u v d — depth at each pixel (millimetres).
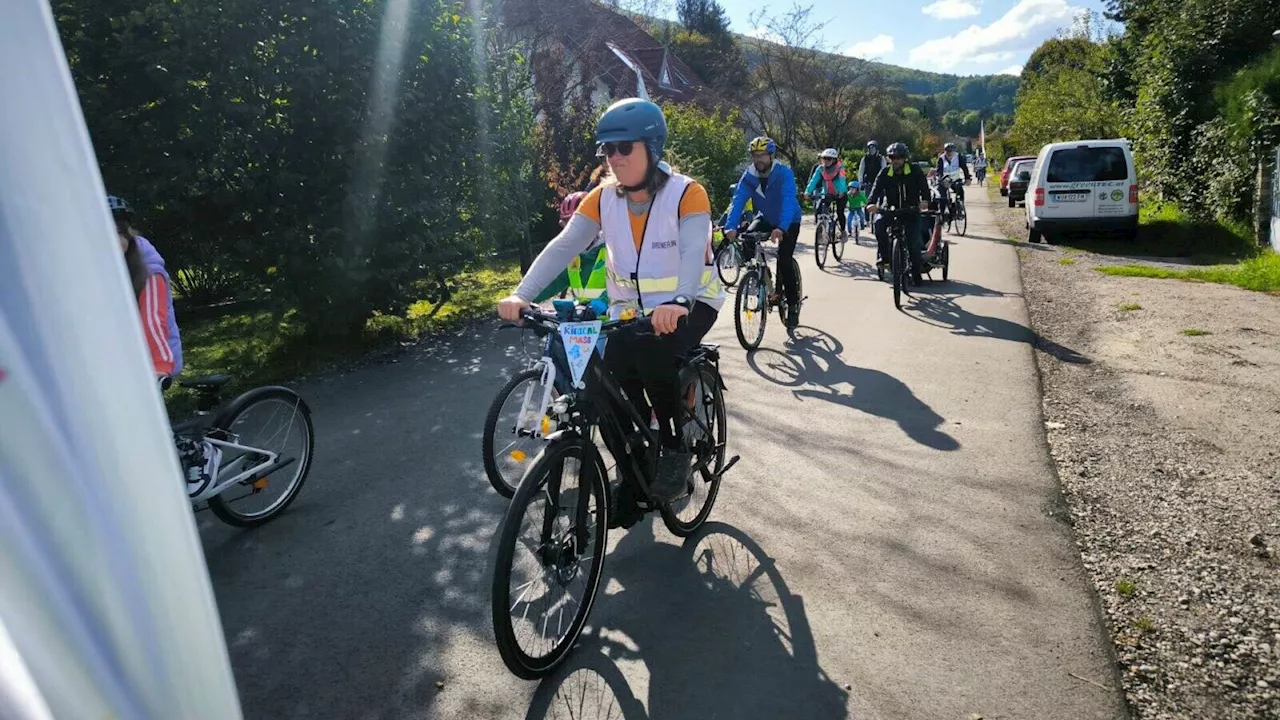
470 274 12180
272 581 3596
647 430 3324
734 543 3770
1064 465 4586
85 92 6828
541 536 2871
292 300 7922
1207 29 15094
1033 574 3398
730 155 20047
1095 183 14125
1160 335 7426
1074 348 7168
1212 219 14281
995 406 5527
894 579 3398
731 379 6391
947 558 3553
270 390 4203
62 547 992
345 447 5242
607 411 3100
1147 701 2633
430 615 3277
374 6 7461
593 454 3041
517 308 2994
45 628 979
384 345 8289
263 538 4012
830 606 3223
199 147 7156
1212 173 14047
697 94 35844
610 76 22438
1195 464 4531
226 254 7863
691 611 3229
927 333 7734
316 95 7258
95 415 1018
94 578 1019
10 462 949
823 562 3562
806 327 8211
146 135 7062
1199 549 3578
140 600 1062
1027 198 15461
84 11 6797
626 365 3246
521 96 11742
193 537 1139
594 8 16828
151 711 1075
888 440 4977
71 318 997
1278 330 7414
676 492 3326
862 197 15312
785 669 2842
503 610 2588
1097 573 3430
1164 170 16062
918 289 10195
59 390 988
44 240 973
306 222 7582
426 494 4480
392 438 5383
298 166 7520
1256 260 10844
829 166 12977
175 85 6750
